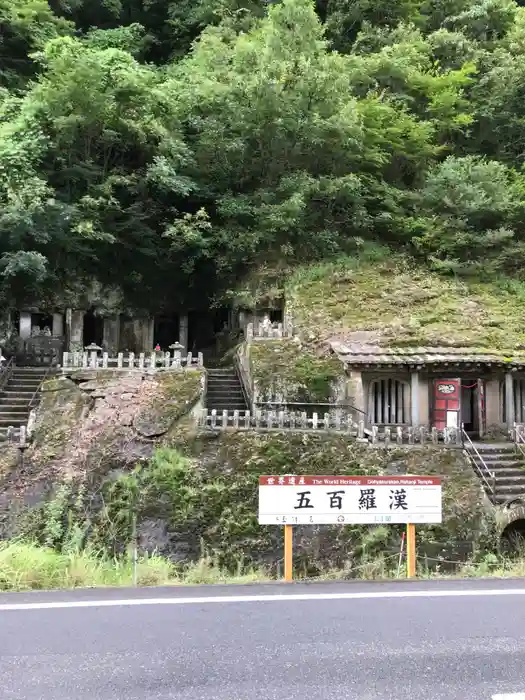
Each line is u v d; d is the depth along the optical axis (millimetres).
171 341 29250
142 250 25688
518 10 35312
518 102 30969
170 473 15758
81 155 24281
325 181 24516
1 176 20938
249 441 16562
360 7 33531
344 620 6988
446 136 30812
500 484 16125
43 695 4949
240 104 24781
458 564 14305
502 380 19484
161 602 7734
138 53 33750
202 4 34500
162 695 4961
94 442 16578
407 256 25219
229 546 14945
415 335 20219
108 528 15102
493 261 24734
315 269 23594
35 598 7926
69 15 35469
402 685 5199
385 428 17484
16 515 15531
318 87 24578
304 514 9500
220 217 26344
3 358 21391
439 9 36062
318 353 19828
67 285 25344
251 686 5148
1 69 28891
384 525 15094
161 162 23156
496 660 5785
